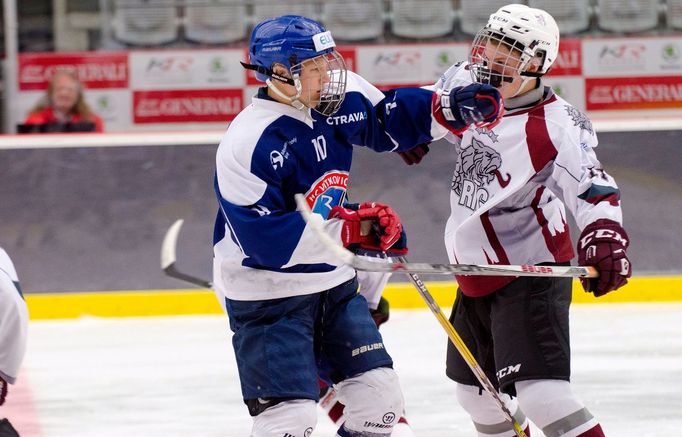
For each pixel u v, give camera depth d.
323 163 8.02
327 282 7.99
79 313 20.95
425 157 20.88
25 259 21.12
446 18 22.67
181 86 22.73
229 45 22.80
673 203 20.88
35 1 22.25
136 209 21.09
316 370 8.02
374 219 7.48
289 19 7.92
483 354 9.13
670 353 15.91
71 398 14.30
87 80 22.56
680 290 20.64
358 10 22.69
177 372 15.70
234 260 7.96
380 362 8.13
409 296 20.56
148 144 21.19
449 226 9.16
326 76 7.86
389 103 8.46
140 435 12.38
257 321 7.99
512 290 8.59
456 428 12.16
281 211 7.56
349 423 8.27
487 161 8.70
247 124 7.81
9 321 7.86
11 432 8.01
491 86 8.20
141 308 20.89
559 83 22.73
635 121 20.97
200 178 21.14
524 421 9.41
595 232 8.01
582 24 22.59
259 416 7.91
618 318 18.97
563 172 8.34
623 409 12.82
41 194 21.17
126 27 22.75
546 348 8.38
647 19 22.53
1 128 22.22
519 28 8.37
